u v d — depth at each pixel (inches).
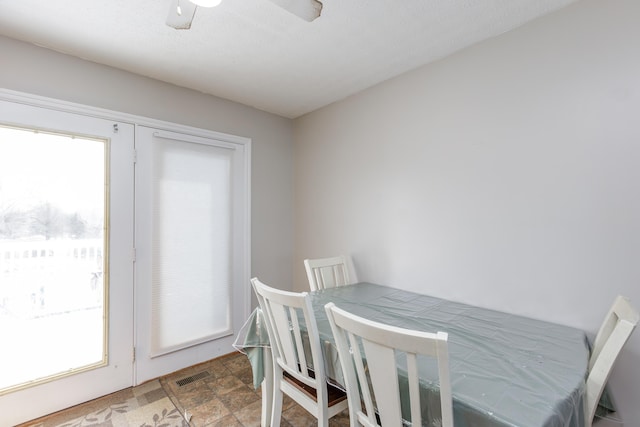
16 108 69.7
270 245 121.0
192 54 78.5
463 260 76.0
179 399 79.4
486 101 72.0
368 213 99.7
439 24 66.8
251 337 66.6
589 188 57.7
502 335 53.7
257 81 94.5
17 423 68.7
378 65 84.8
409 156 87.9
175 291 94.0
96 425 69.1
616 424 52.3
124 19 64.0
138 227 87.0
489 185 71.4
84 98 79.2
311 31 69.2
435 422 36.1
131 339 85.2
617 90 54.7
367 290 88.0
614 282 55.0
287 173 128.1
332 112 112.3
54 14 62.0
